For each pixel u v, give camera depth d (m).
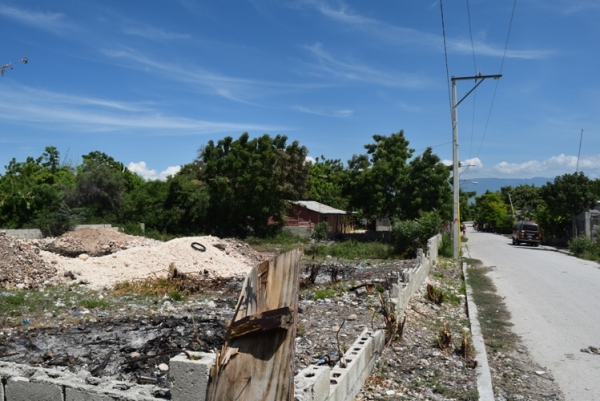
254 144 44.88
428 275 19.03
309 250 31.39
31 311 11.37
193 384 4.37
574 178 38.88
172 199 42.56
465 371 7.82
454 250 28.36
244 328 4.38
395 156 46.09
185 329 8.86
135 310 11.88
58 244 24.48
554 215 40.53
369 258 28.06
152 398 4.57
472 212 111.31
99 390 4.78
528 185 98.44
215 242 24.17
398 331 9.17
